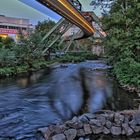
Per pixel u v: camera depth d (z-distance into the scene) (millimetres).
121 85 23469
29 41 42875
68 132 10531
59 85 24469
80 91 21359
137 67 22656
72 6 32656
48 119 13414
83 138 10562
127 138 10719
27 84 25016
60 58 59375
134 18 27578
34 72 35844
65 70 39062
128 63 25281
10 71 32531
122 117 11438
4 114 14383
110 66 44312
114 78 28734
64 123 11359
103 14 36781
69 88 22828
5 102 17312
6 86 23750
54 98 18609
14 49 39375
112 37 29641
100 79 28422
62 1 27562
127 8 28641
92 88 22688
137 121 11352
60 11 28859
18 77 30266
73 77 30375
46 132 10719
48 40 52656
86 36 68750
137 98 18422
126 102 17188
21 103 17031
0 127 12203
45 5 25484
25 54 39250
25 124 12633
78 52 77000
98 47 80562
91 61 61375
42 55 48094
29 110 15250
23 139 10734
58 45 62906
